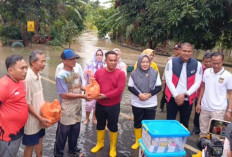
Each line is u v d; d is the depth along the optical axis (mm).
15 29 19406
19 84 2744
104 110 3805
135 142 4379
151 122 3189
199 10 7262
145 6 9531
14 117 2705
